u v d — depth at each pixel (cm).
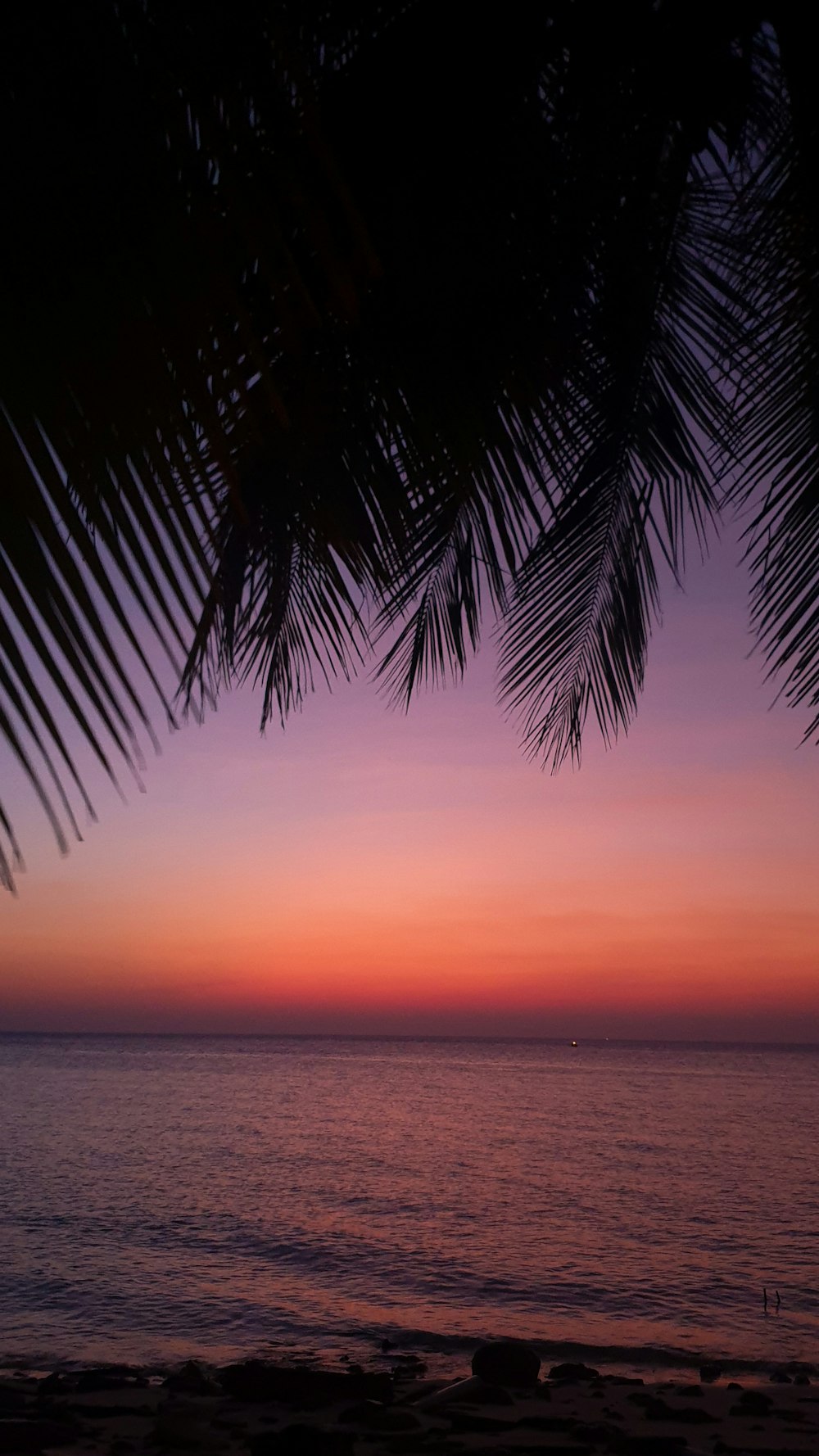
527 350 254
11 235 85
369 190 181
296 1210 2073
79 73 91
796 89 284
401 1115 4919
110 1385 658
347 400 234
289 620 304
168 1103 5444
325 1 195
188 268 96
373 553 245
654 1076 10275
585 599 369
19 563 78
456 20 185
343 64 197
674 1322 1202
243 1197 2242
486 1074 10169
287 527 256
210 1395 642
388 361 235
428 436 238
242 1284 1374
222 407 125
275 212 104
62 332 86
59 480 83
